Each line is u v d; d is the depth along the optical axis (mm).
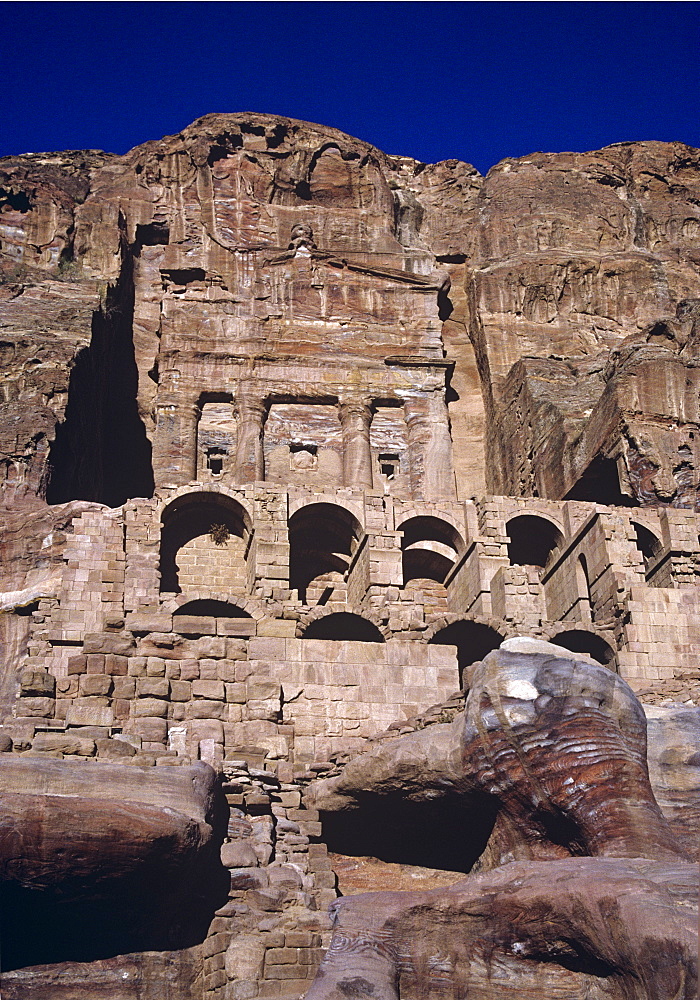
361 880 19312
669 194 76812
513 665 16484
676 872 12250
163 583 42062
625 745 15586
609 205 72500
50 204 61688
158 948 15641
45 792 15281
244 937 16281
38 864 14609
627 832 14555
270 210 65688
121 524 38094
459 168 75125
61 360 47938
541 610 40406
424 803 18047
